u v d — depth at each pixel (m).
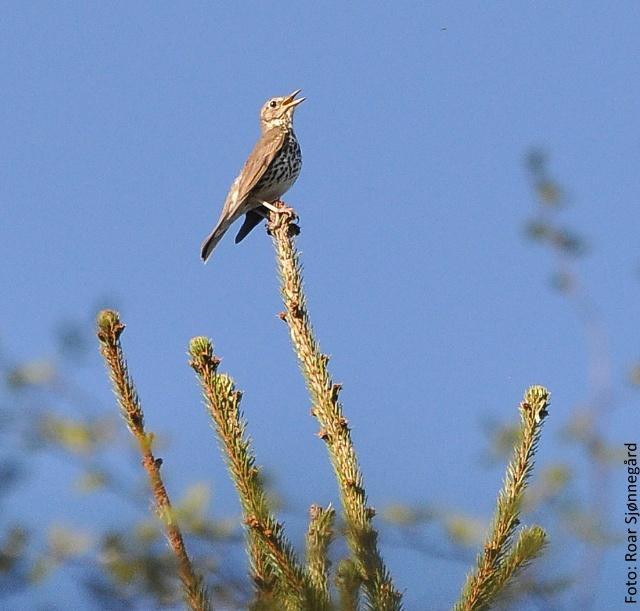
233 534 7.75
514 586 8.48
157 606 7.50
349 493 9.00
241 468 8.49
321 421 9.57
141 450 7.80
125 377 8.34
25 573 7.11
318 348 10.20
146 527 7.45
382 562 8.59
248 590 7.88
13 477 7.46
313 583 8.16
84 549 7.25
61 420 7.74
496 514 8.66
